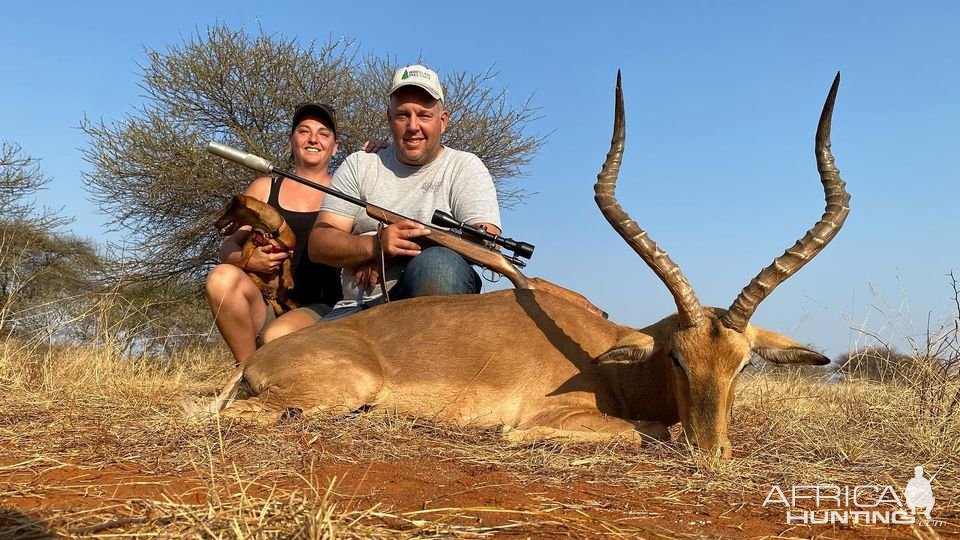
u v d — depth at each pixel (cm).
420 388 169
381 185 216
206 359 353
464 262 197
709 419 141
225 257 249
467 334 173
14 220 512
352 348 171
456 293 194
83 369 231
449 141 488
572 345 172
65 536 88
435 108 211
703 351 144
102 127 455
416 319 177
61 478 114
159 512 95
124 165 448
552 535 96
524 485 119
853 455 147
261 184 259
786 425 176
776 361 152
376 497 109
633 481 125
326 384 166
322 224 213
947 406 174
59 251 523
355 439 143
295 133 260
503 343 171
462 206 212
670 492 120
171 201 456
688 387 145
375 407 169
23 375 207
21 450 130
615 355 157
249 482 108
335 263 207
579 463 135
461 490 115
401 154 213
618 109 152
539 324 174
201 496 105
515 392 168
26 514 95
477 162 217
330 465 126
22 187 527
